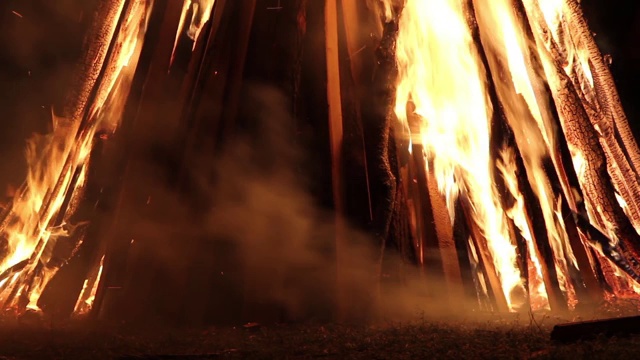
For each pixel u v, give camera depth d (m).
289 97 8.59
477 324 6.79
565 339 5.20
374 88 8.50
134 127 8.69
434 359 4.93
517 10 9.54
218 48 8.96
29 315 7.78
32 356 5.39
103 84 9.62
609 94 9.93
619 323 5.23
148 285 7.95
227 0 9.24
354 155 8.30
